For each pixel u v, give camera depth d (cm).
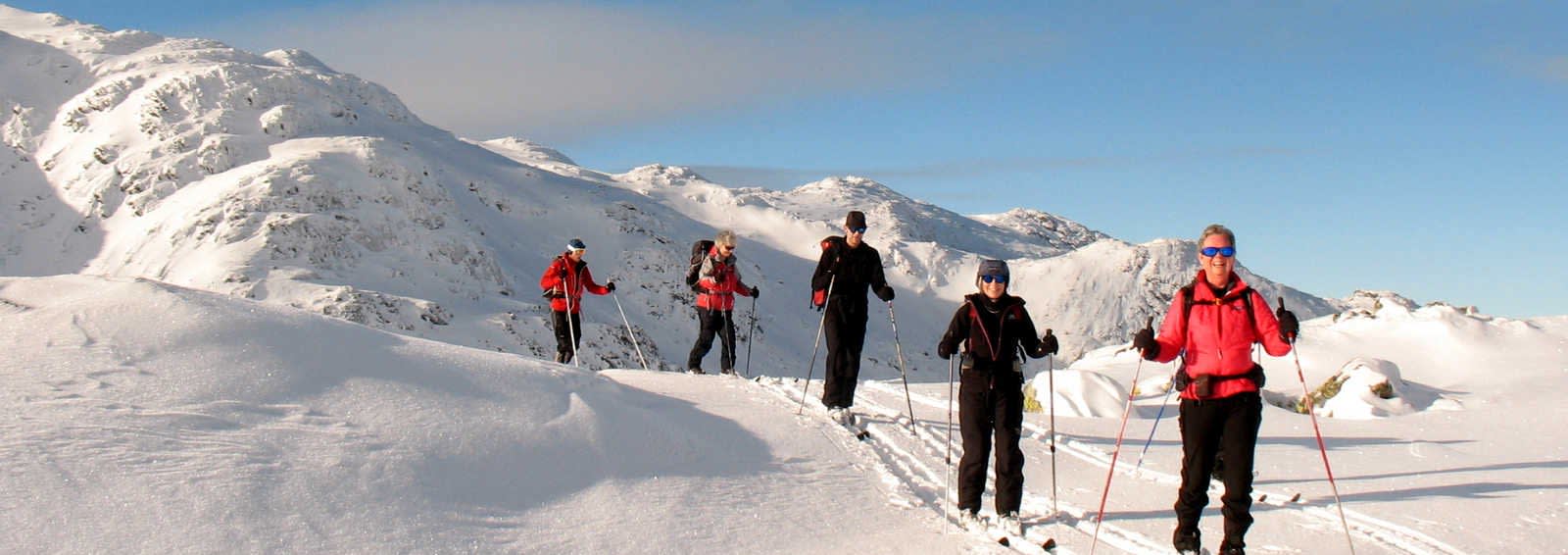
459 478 598
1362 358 1348
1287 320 526
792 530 613
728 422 852
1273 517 646
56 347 648
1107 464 825
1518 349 1619
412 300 3803
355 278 4216
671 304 5475
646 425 755
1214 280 551
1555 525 615
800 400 1003
